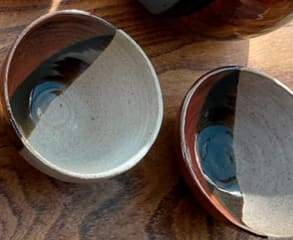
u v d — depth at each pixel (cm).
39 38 34
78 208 36
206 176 39
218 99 40
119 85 37
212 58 42
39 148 35
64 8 38
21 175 35
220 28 38
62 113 36
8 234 34
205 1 36
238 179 40
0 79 32
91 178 33
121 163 34
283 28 44
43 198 35
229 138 40
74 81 37
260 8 36
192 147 39
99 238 36
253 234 36
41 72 36
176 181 38
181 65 41
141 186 37
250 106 40
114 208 36
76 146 36
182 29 39
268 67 43
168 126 39
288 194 39
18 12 37
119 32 36
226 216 36
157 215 37
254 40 43
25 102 35
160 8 38
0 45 36
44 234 35
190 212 38
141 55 36
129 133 36
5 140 35
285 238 39
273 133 40
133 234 36
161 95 36
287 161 40
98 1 39
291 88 43
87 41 36
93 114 37
